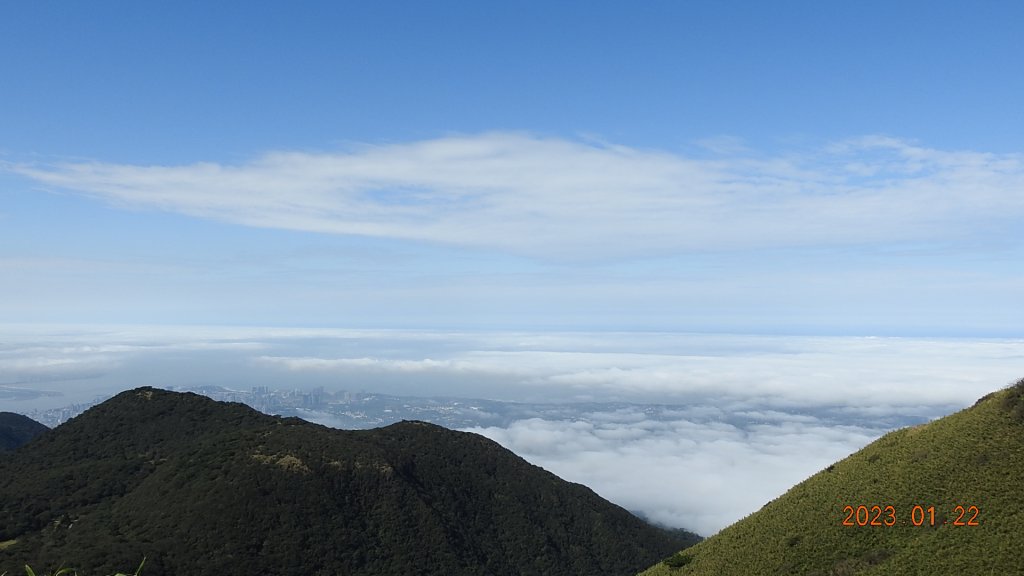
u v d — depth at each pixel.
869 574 38.53
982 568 35.16
